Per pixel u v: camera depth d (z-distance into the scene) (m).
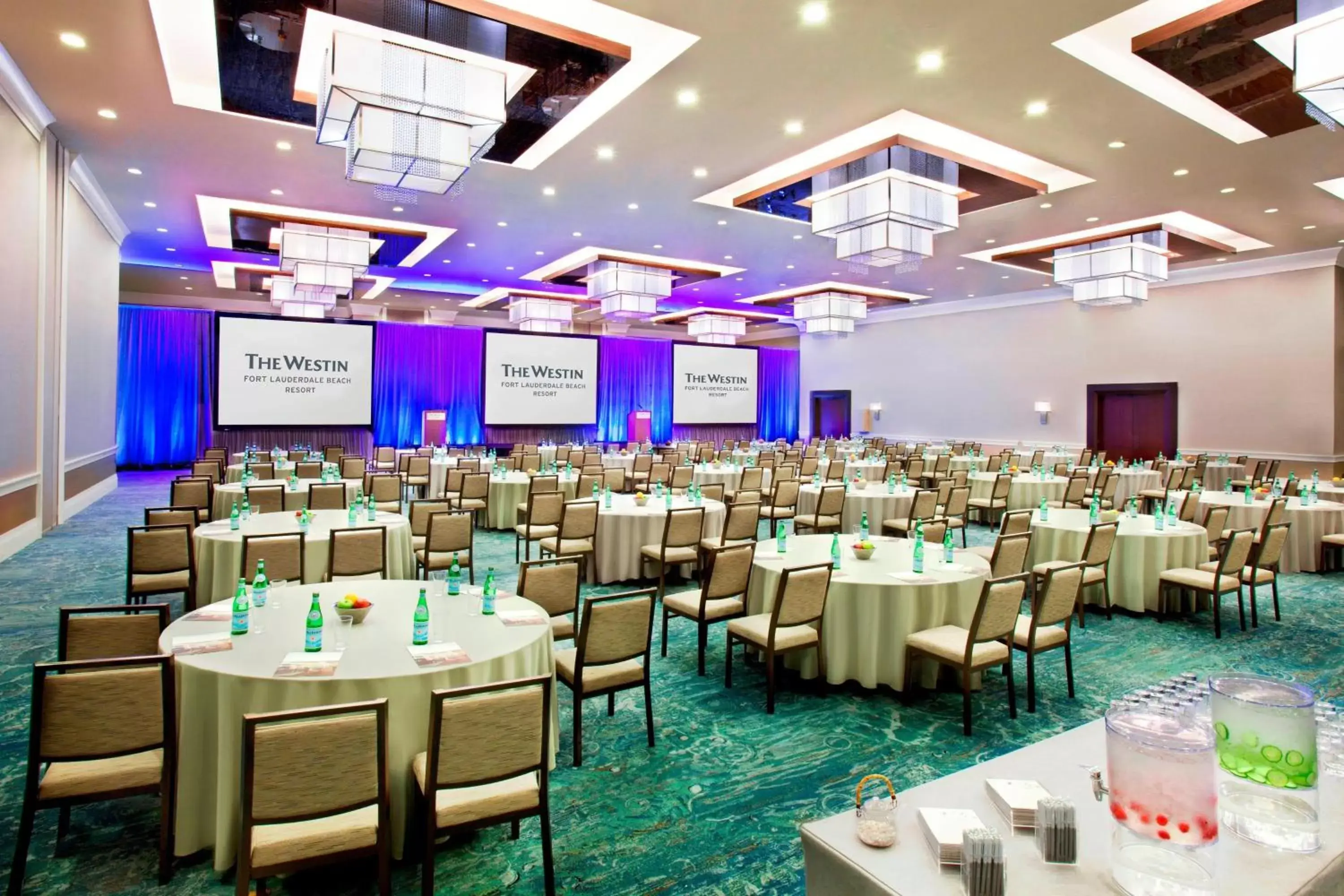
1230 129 6.85
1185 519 7.77
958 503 8.47
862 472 12.17
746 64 5.67
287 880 2.45
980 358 17.86
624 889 2.46
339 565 4.66
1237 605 6.40
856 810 1.73
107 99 6.63
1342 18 3.96
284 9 5.00
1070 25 5.05
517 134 7.11
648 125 6.94
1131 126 6.75
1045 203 9.18
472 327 18.56
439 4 4.81
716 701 4.10
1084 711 4.03
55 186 7.87
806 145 7.45
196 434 17.06
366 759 2.06
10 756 3.28
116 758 2.51
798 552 5.00
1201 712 1.92
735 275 14.80
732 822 2.88
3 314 6.67
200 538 5.09
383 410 17.22
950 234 10.82
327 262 11.03
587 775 3.24
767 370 23.02
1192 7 5.09
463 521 5.95
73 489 9.77
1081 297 11.37
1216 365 13.83
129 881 2.44
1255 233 10.81
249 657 2.63
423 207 9.96
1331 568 7.89
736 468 12.08
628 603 3.39
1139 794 1.45
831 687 4.32
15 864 2.30
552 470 10.97
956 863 1.49
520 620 3.20
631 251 12.78
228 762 2.44
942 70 5.72
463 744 2.17
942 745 3.57
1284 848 1.56
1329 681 4.58
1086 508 9.70
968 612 4.34
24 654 4.60
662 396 20.98
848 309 15.72
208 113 6.89
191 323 16.98
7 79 6.07
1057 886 1.45
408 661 2.64
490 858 2.61
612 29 5.43
